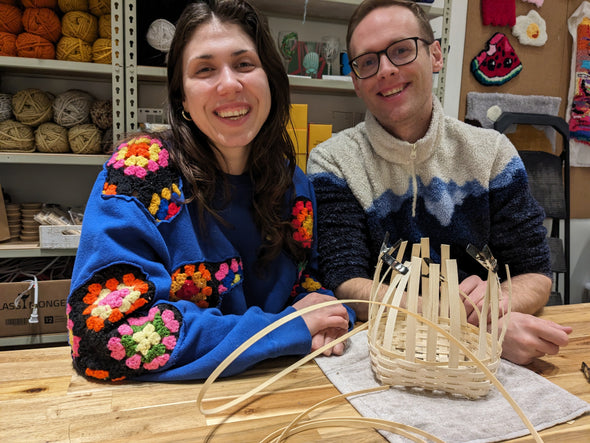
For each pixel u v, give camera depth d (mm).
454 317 615
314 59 1794
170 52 823
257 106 813
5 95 1653
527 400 612
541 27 2301
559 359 768
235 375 695
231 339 688
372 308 733
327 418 559
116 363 653
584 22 2363
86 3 1639
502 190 1141
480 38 2246
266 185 903
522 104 2340
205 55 765
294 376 693
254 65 809
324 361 741
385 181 1176
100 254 698
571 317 983
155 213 768
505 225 1146
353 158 1179
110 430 531
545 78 2383
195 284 802
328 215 1129
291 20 2037
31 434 518
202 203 812
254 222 915
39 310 1597
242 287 899
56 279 1688
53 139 1649
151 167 790
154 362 659
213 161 857
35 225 1716
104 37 1642
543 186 2107
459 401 611
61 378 670
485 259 641
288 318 555
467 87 2270
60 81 1893
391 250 698
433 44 1222
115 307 670
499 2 2207
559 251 2162
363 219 1171
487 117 2291
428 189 1153
